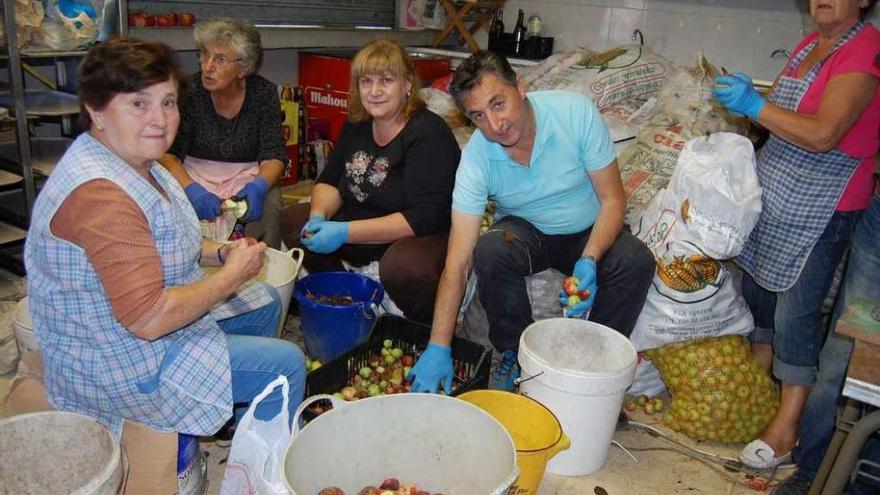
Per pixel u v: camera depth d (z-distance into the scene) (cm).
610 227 202
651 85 296
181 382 141
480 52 177
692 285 205
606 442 187
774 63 340
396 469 153
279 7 385
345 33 407
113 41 128
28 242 135
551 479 187
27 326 178
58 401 148
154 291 128
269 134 262
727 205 195
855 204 184
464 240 198
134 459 146
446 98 320
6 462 134
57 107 267
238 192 246
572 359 200
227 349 150
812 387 196
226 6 359
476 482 146
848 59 172
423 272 223
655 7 366
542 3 400
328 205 245
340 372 199
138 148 130
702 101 253
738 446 209
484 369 201
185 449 155
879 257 172
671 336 210
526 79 324
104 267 125
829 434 180
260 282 203
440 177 228
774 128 179
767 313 219
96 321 133
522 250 210
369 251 245
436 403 148
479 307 241
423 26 436
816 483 146
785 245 191
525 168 200
